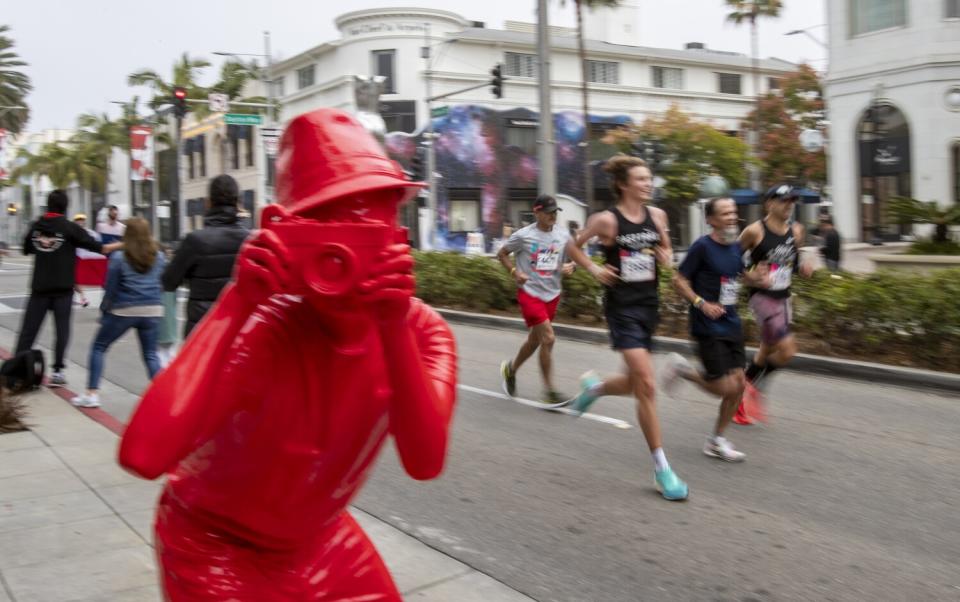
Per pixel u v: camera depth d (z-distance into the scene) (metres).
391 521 4.84
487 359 10.83
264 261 1.57
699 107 51.03
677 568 4.16
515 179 45.03
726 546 4.45
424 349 2.15
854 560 4.27
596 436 6.80
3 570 3.81
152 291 7.43
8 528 4.36
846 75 28.09
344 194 1.68
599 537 4.58
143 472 1.68
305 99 45.50
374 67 43.03
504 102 44.69
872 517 4.89
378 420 1.94
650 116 45.12
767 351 6.99
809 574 4.09
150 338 7.48
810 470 5.81
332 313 1.68
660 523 4.80
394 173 1.79
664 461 5.25
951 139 25.83
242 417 1.82
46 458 5.71
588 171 37.56
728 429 6.99
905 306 9.04
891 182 27.47
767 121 44.94
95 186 63.31
